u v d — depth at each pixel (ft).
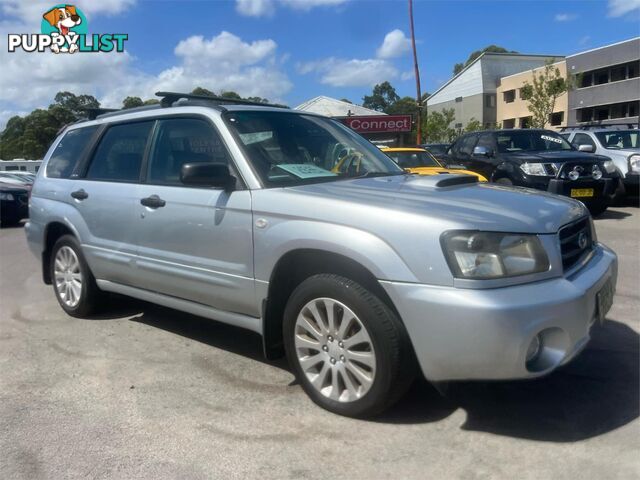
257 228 11.87
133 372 13.56
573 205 12.10
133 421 11.18
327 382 11.33
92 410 11.66
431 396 11.84
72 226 16.89
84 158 17.19
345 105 112.16
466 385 12.14
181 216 13.46
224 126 13.26
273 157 13.03
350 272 10.93
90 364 14.10
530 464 9.42
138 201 14.64
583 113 162.20
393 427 10.69
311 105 113.39
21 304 19.97
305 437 10.46
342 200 10.94
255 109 14.35
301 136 14.23
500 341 9.29
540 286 9.84
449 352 9.58
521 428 10.55
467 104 192.75
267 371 13.47
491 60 184.75
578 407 11.27
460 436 10.33
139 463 9.77
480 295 9.39
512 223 10.06
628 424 10.56
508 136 37.68
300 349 11.58
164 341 15.64
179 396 12.23
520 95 171.73
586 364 13.26
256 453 10.00
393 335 10.20
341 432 10.58
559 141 37.68
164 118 14.89
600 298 11.02
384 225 10.19
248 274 12.18
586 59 153.79
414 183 12.48
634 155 39.22
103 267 16.11
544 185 33.17
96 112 18.16
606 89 150.20
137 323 17.22
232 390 12.47
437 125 137.28
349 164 14.20
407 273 9.87
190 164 12.10
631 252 25.40
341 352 10.94
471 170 38.04
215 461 9.79
